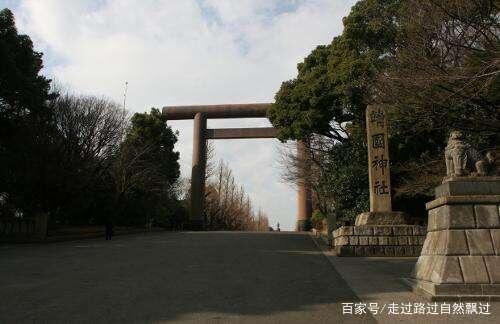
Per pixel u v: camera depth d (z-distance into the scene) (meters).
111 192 32.34
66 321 6.36
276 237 24.56
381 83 13.43
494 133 13.34
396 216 15.98
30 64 23.61
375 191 16.41
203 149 40.78
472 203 7.77
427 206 8.83
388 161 16.55
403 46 12.65
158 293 8.28
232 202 56.00
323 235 24.06
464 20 10.57
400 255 15.08
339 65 20.30
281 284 9.28
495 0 10.34
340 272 11.09
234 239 22.75
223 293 8.30
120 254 15.33
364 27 19.17
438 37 11.02
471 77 10.05
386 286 9.04
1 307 7.19
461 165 8.15
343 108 20.66
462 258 7.45
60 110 27.47
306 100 21.91
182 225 42.06
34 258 14.17
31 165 23.23
